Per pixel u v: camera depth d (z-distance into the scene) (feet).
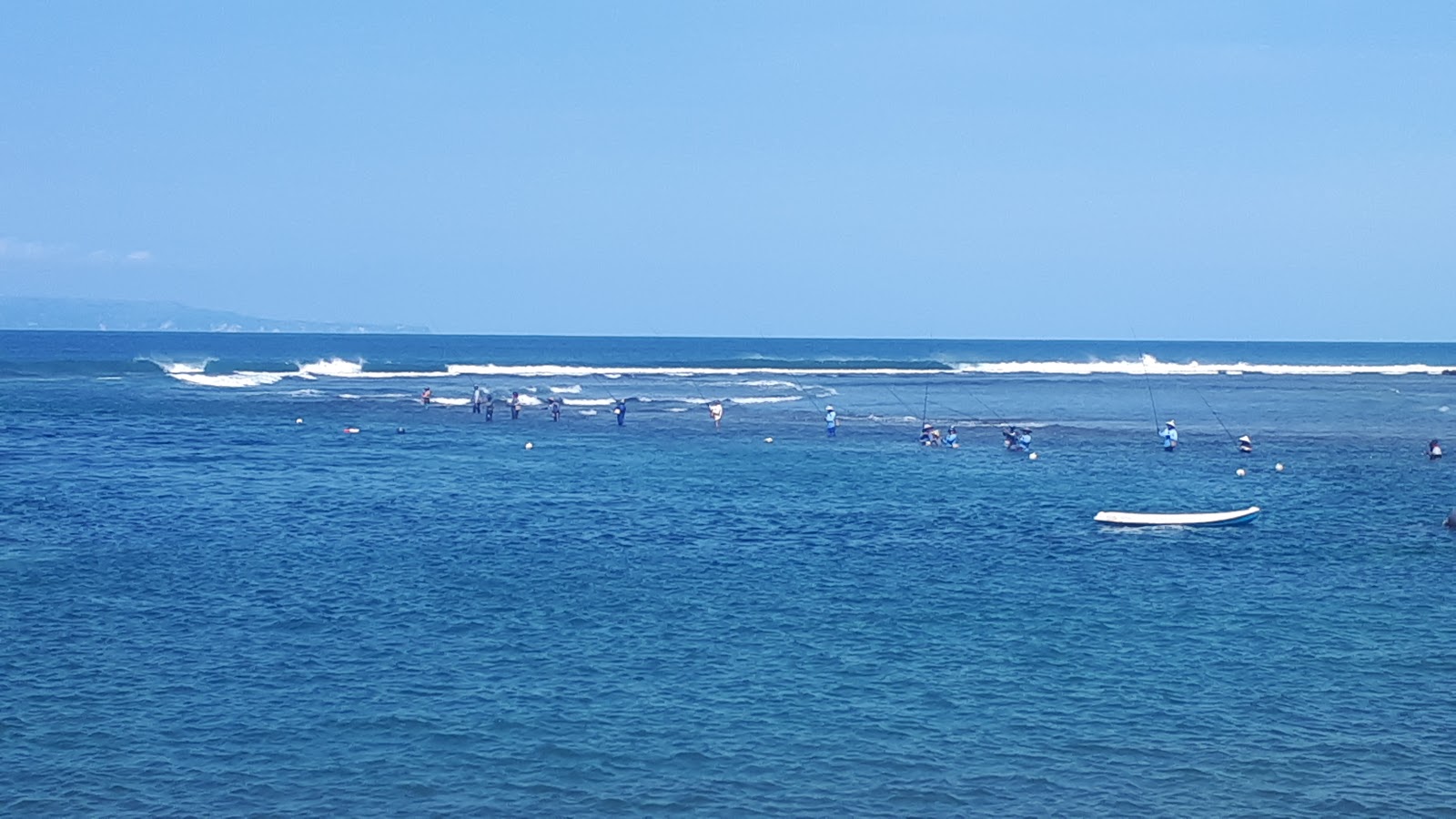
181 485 166.40
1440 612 103.91
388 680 82.74
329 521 141.08
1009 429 230.48
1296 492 174.40
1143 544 133.39
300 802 64.23
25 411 267.39
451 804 64.13
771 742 72.69
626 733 73.82
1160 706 79.61
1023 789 66.90
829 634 94.99
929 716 77.30
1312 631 97.76
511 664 86.43
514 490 167.43
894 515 150.41
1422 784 68.28
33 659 86.12
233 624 95.61
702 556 123.75
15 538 127.75
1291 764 70.59
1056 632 96.32
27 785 65.67
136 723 74.54
